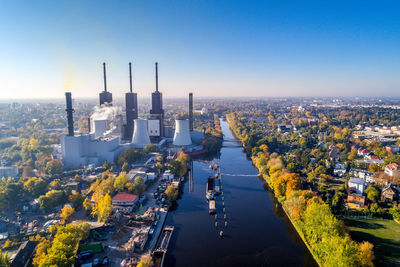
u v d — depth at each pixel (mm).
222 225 189875
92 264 141000
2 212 197625
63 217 182375
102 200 186125
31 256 139500
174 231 180500
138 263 140375
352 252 126000
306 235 164000
